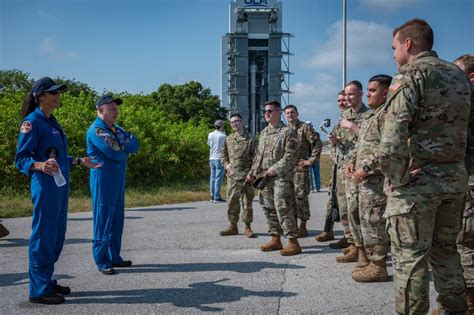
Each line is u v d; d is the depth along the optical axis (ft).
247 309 14.11
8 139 44.88
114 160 18.21
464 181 10.70
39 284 14.88
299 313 13.71
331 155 23.65
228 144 26.11
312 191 50.80
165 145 56.54
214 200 42.70
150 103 91.71
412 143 10.65
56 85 15.39
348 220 18.21
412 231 10.57
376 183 16.37
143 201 41.22
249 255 21.11
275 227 21.94
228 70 204.54
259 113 202.49
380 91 16.26
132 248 22.82
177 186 54.90
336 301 14.70
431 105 10.43
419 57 10.97
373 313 13.62
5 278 18.01
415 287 10.51
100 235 18.16
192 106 139.85
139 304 14.74
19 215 33.94
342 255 19.97
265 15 200.64
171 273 18.24
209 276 17.74
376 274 16.66
